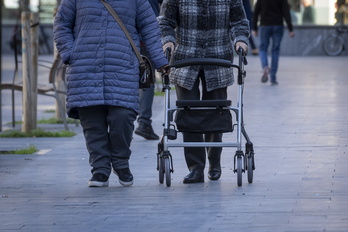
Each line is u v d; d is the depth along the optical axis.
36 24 21.41
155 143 18.84
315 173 14.36
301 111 23.92
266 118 22.52
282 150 17.08
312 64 46.59
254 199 12.13
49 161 16.59
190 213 11.27
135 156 16.95
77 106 13.13
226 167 15.30
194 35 13.70
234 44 13.59
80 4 13.20
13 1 62.62
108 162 13.57
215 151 14.01
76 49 13.16
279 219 10.70
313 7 57.62
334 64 46.34
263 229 10.16
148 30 13.29
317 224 10.35
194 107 13.22
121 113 13.19
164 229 10.34
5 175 14.95
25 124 21.20
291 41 57.88
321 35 57.56
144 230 10.33
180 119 13.18
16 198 12.70
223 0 13.65
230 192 12.78
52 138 20.53
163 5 13.83
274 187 13.11
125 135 13.38
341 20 57.12
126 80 13.12
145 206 11.85
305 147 17.41
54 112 27.50
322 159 15.88
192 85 13.63
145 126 19.23
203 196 12.51
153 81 13.62
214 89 13.69
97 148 13.49
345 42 57.12
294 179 13.81
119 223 10.77
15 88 22.38
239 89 13.31
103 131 13.51
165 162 13.34
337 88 31.02
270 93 29.64
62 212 11.57
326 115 22.89
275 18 33.19
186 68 13.63
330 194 12.39
